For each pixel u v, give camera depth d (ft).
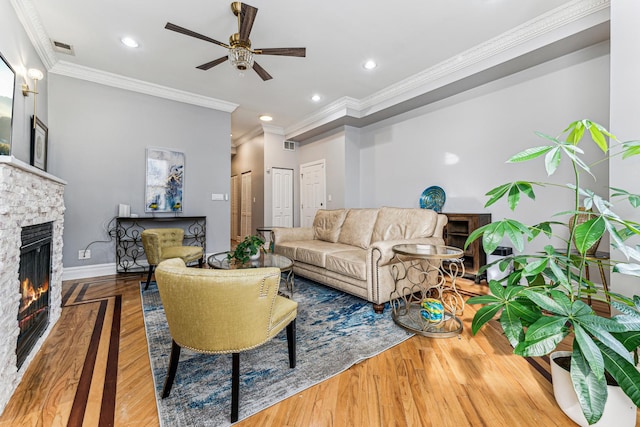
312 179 20.58
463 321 7.68
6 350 4.45
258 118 18.90
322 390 4.81
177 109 14.47
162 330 7.06
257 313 4.22
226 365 5.56
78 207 12.01
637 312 3.62
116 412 4.26
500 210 11.66
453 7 8.44
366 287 8.38
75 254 11.96
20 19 8.36
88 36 9.77
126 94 13.10
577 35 8.73
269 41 10.07
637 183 5.31
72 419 4.11
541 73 10.44
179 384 4.96
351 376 5.20
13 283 4.73
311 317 7.91
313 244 11.82
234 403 4.11
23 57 8.68
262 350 6.09
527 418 4.17
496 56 10.40
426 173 14.42
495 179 11.80
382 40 10.08
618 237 3.64
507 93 11.39
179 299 4.04
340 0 8.10
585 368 3.43
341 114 15.96
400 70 12.32
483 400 4.57
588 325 3.42
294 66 11.89
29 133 9.33
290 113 17.88
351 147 17.94
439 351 6.09
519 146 11.06
